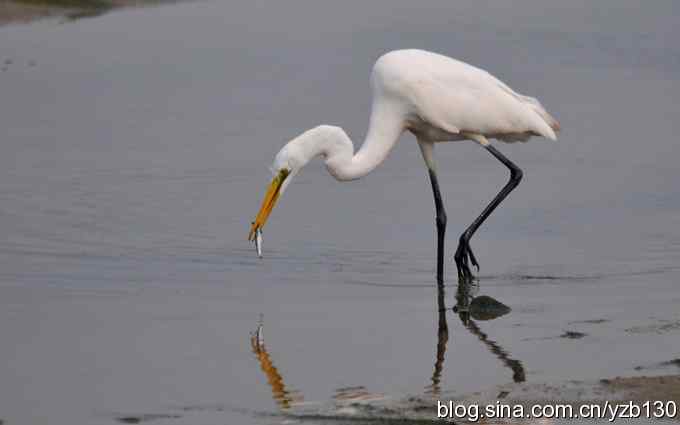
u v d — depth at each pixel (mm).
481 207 15789
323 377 9789
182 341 10711
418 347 10547
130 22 28203
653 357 10156
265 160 17969
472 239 14484
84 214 15211
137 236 14367
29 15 28422
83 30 27156
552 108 21281
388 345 10625
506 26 27859
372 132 13164
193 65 24156
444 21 28312
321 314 11586
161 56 24828
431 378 9750
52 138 19062
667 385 9438
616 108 21172
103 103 21344
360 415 8961
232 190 16453
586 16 28688
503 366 10039
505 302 12008
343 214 15484
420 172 17531
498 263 13523
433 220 15289
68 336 10836
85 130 19578
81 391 9461
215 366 10062
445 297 12211
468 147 18922
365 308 11812
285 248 14031
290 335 10891
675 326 11016
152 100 21594
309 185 16875
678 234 14430
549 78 23562
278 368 9977
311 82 22969
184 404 9203
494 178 17172
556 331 10984
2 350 10422
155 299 12031
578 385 9516
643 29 27312
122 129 19688
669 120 20281
